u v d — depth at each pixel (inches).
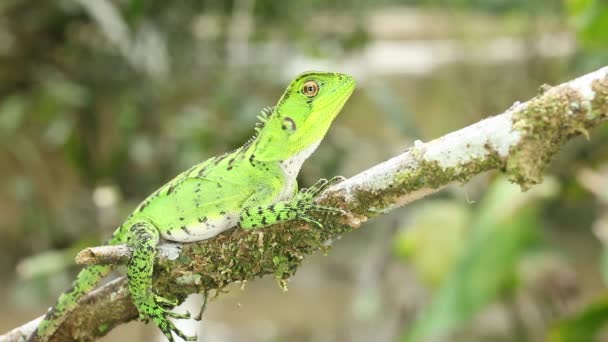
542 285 318.7
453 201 318.7
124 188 381.7
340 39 402.0
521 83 454.9
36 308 396.5
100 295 140.4
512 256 223.5
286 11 401.7
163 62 360.8
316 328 395.9
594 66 341.7
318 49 371.6
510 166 107.5
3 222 419.8
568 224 443.8
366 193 120.6
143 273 130.4
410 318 364.8
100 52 387.2
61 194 418.9
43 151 415.2
